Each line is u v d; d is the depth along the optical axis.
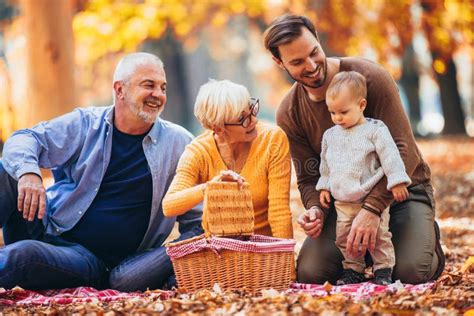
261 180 6.53
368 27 26.06
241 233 6.08
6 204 6.85
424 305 5.26
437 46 25.48
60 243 6.90
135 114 6.79
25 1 16.56
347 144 6.47
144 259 6.67
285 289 6.03
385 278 6.40
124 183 6.88
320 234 6.77
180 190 6.43
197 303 5.43
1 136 21.22
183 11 27.27
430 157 22.14
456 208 13.41
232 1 28.28
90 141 6.95
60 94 16.55
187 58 49.12
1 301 6.07
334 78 6.47
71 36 16.83
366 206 6.32
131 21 25.70
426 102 71.19
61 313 5.54
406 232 6.60
